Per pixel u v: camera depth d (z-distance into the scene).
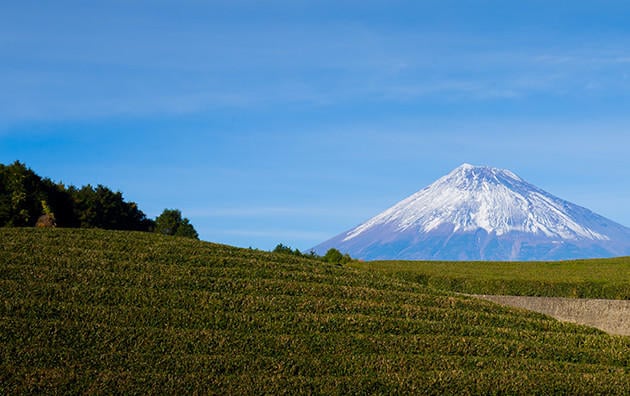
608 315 22.97
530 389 14.19
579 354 16.45
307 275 21.92
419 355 15.71
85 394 13.01
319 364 14.88
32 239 22.92
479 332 17.62
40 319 15.95
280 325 16.91
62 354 14.38
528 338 17.50
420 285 23.17
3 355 14.15
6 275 18.72
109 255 21.72
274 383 13.79
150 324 16.38
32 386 13.05
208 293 18.78
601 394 14.18
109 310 16.78
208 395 13.29
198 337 15.63
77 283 18.70
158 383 13.51
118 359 14.45
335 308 18.69
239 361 14.66
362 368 14.83
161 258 22.06
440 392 13.98
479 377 14.49
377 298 20.28
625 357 16.38
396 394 13.88
